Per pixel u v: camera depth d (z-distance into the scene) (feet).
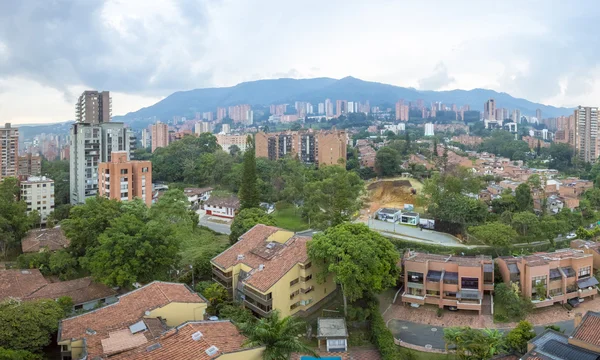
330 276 222.28
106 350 129.80
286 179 424.46
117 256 200.13
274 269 201.67
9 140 504.02
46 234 293.43
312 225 315.58
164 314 157.79
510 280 228.22
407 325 209.46
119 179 362.12
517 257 245.04
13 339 143.23
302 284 204.33
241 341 134.51
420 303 222.48
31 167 551.18
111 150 464.65
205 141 593.42
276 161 536.83
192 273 228.22
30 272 230.48
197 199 460.14
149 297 165.58
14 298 181.78
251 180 339.36
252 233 245.45
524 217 312.50
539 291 223.30
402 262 239.30
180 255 228.63
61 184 485.97
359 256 192.85
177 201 279.49
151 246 204.44
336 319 192.24
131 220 215.10
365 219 383.04
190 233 282.15
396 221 372.58
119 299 166.30
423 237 326.03
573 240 299.17
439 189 366.84
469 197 362.74
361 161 573.33
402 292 238.48
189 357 123.54
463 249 286.66
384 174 533.96
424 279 224.53
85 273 244.01
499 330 203.82
